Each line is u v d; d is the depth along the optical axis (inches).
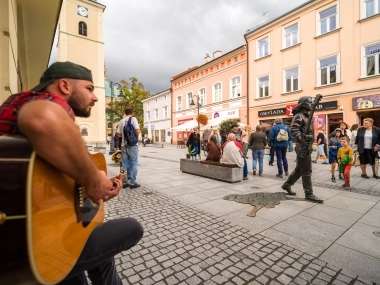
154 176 283.0
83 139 33.9
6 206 27.5
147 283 77.7
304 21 631.8
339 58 565.0
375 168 267.3
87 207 42.0
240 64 828.6
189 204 167.3
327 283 78.1
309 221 134.3
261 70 749.3
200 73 1026.1
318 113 605.3
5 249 27.5
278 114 698.8
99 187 37.7
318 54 605.9
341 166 232.5
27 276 28.2
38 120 28.8
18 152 29.5
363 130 270.8
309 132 174.7
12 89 145.6
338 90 568.4
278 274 83.1
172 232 118.6
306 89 631.8
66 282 43.2
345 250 100.6
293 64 661.3
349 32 547.8
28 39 293.6
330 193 198.8
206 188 217.6
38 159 30.2
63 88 39.4
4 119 31.6
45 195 30.8
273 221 134.3
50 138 29.3
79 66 42.8
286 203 169.6
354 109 539.2
